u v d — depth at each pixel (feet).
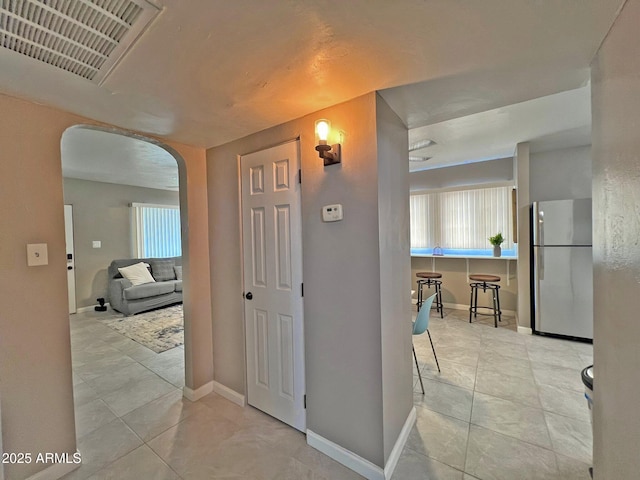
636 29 2.83
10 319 4.89
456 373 8.82
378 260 5.03
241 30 3.44
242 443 6.11
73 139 9.71
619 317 3.29
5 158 4.85
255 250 7.07
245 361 7.41
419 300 15.94
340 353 5.53
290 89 4.89
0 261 4.79
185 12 3.14
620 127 3.23
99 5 3.06
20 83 4.51
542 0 3.03
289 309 6.47
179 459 5.70
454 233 16.29
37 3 3.02
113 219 18.20
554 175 12.36
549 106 8.16
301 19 3.28
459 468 5.32
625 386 3.15
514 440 5.99
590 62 4.24
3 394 4.80
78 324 14.23
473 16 3.28
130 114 5.74
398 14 3.23
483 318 14.33
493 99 5.43
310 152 5.84
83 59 3.95
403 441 5.88
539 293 11.60
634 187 2.93
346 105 5.32
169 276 18.54
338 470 5.41
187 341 7.82
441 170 16.53
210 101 5.26
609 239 3.56
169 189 20.80
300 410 6.40
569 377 8.46
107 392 8.14
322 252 5.71
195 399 7.73
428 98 5.33
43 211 5.25
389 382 5.37
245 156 7.15
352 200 5.27
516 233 12.89
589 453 5.61
